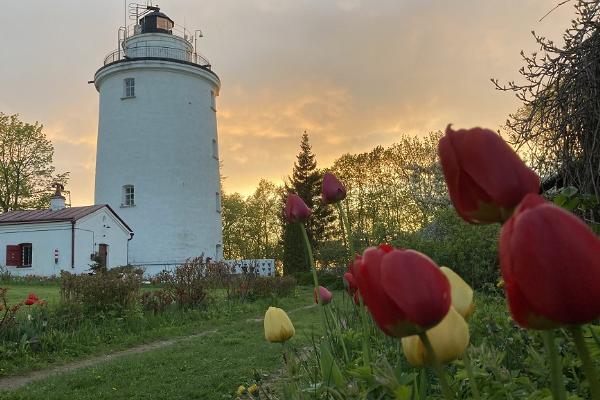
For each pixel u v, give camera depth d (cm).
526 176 85
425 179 2003
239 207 6531
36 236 2727
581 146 440
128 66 3209
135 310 1276
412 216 1789
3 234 2773
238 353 912
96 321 1209
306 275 2992
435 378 210
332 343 289
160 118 3219
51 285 2245
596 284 60
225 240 6606
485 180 85
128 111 3219
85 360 966
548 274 61
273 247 6488
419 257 86
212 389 684
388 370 135
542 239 61
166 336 1202
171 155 3206
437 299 84
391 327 88
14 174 4262
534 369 167
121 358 923
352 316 346
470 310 125
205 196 3325
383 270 86
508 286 67
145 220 3136
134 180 3164
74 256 2670
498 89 470
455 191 89
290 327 221
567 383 169
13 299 1625
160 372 792
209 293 1678
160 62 3222
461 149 87
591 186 425
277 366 747
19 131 4253
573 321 62
